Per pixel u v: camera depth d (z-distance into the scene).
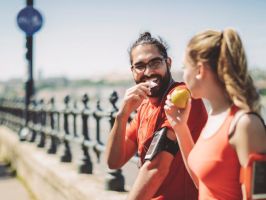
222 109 1.75
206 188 1.77
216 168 1.69
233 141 1.65
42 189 6.72
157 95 2.37
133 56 2.44
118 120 2.46
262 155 1.55
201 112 2.28
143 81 2.43
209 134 1.75
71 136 6.33
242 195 1.67
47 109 8.02
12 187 8.21
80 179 5.06
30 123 10.06
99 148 5.07
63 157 6.46
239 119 1.63
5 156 11.87
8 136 11.52
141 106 2.55
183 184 2.27
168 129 2.21
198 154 1.77
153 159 2.17
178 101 2.08
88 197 4.36
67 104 6.72
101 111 5.22
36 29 9.97
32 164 7.66
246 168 1.56
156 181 2.17
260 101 1.70
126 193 4.31
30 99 10.53
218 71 1.71
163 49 2.41
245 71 1.68
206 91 1.78
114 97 4.64
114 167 2.55
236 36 1.71
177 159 2.26
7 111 15.09
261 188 1.55
